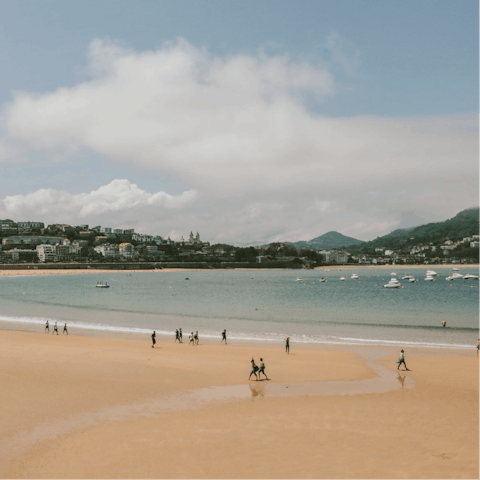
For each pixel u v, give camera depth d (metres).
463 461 17.00
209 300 111.31
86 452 18.06
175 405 23.83
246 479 15.80
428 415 22.31
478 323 65.31
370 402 24.47
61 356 35.34
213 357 36.94
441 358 37.62
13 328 57.31
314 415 22.33
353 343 46.66
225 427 20.67
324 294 135.75
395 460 17.22
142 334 52.88
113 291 150.62
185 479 15.85
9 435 19.78
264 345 45.19
